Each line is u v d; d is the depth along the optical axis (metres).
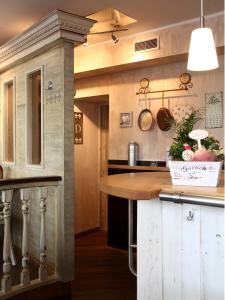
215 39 2.85
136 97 3.83
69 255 2.76
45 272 2.66
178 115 3.45
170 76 3.52
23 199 2.54
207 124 3.23
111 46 3.64
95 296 2.75
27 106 3.39
